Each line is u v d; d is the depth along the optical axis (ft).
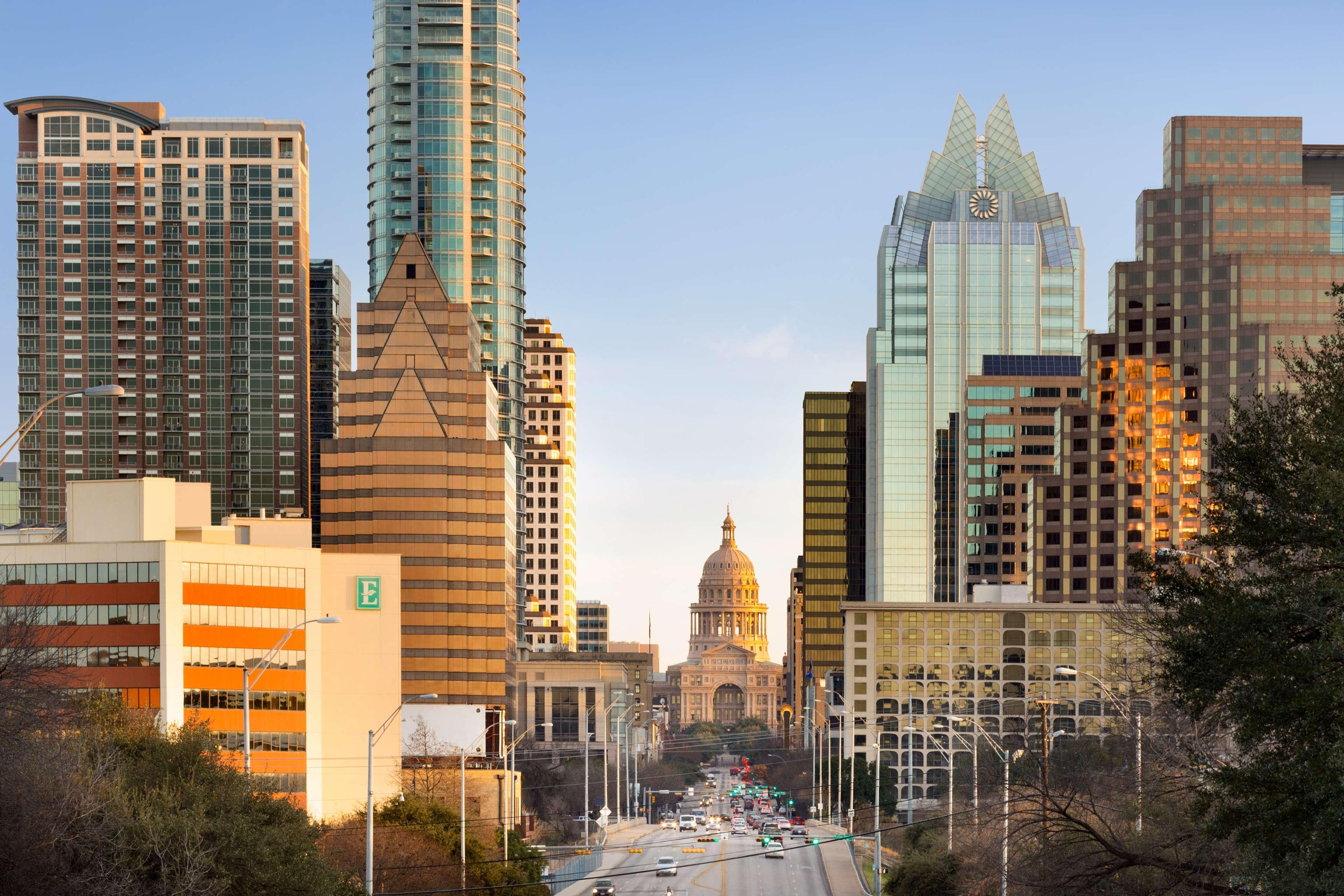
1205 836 150.30
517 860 387.34
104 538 401.29
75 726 203.00
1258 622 142.10
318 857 216.13
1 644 186.91
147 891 183.93
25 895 171.73
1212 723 158.40
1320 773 131.95
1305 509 144.36
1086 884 179.01
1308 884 135.23
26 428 216.33
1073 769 256.73
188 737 216.33
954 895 331.77
